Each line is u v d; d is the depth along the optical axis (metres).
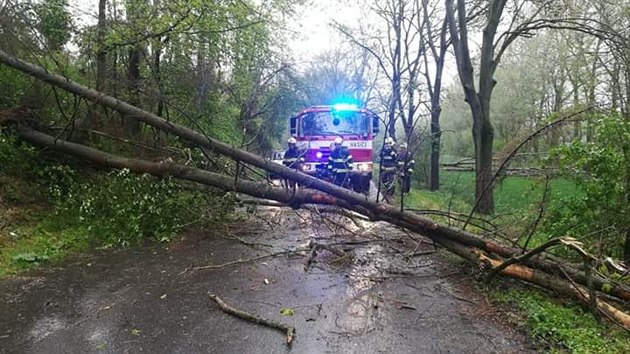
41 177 8.46
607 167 6.03
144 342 4.22
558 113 7.66
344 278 6.14
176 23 10.09
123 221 7.60
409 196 13.09
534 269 5.71
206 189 8.80
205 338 4.32
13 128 8.47
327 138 12.64
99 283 5.70
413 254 7.16
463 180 20.62
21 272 5.95
